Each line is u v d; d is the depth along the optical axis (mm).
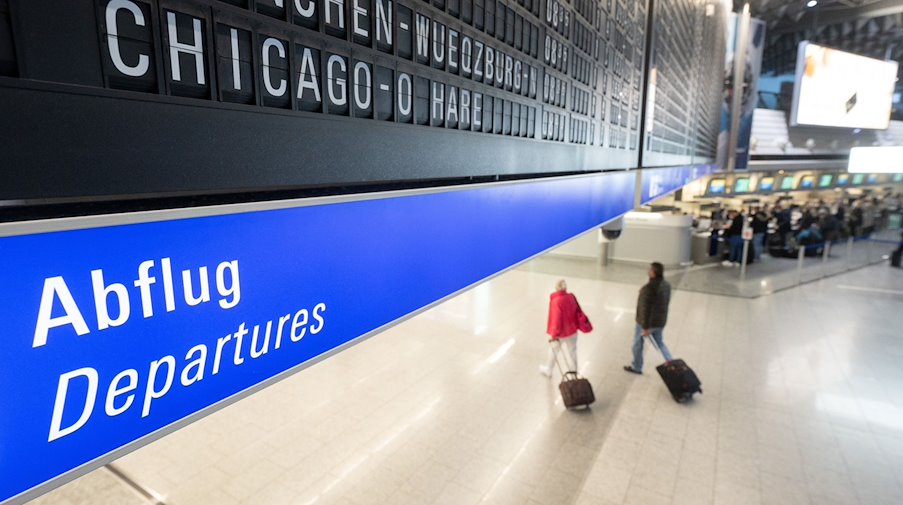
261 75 1066
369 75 1379
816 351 6715
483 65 1936
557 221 2705
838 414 5012
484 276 1982
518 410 5059
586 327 5500
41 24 712
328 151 1241
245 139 1028
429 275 1626
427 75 1620
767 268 12234
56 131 734
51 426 730
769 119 18453
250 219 997
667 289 5629
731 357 6496
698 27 8578
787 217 14477
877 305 9000
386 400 5281
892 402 5258
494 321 7887
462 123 1835
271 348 1078
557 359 6172
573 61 2826
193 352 914
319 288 1188
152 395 860
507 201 2131
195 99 926
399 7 1475
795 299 9391
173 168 896
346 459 4258
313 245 1160
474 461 4211
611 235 6891
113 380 797
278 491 3881
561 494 3801
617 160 3928
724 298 9430
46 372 713
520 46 2201
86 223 729
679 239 11883
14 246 652
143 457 4293
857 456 4293
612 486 3887
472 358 6391
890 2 16891
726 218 14789
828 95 19031
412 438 4562
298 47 1152
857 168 13844
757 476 4020
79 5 761
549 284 10383
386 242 1412
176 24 896
